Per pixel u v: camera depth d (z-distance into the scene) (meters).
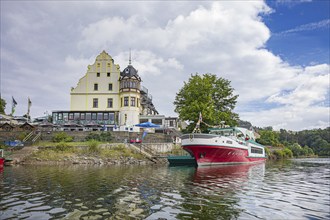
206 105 39.25
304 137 141.75
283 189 14.52
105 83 56.03
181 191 12.89
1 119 51.06
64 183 15.08
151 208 9.35
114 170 23.62
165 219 8.06
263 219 8.44
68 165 29.23
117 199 10.73
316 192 13.77
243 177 19.64
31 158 31.25
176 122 59.81
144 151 37.69
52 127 46.81
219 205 10.02
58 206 9.48
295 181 18.34
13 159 29.73
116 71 56.25
